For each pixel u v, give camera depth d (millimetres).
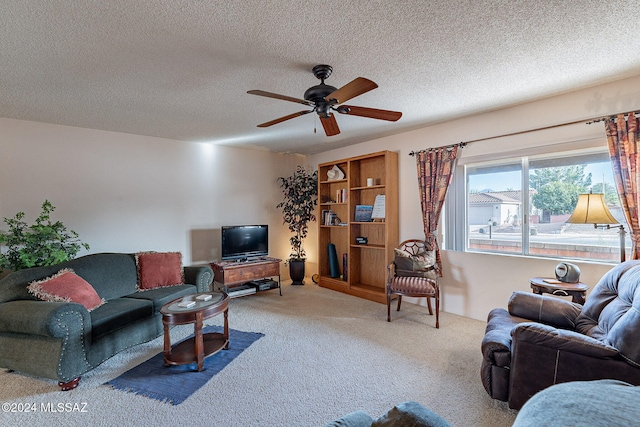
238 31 1823
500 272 3361
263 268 4688
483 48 2059
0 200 3398
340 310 3955
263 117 3510
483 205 3633
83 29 1774
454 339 3012
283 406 2000
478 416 1879
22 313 2223
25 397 2111
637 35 1900
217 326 3438
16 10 1580
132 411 1957
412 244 4148
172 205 4559
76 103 3008
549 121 2984
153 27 1767
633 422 632
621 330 1616
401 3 1587
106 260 3324
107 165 4035
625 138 2541
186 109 3221
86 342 2328
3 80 2463
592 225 2900
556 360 1707
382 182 4621
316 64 2258
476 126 3520
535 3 1598
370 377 2336
